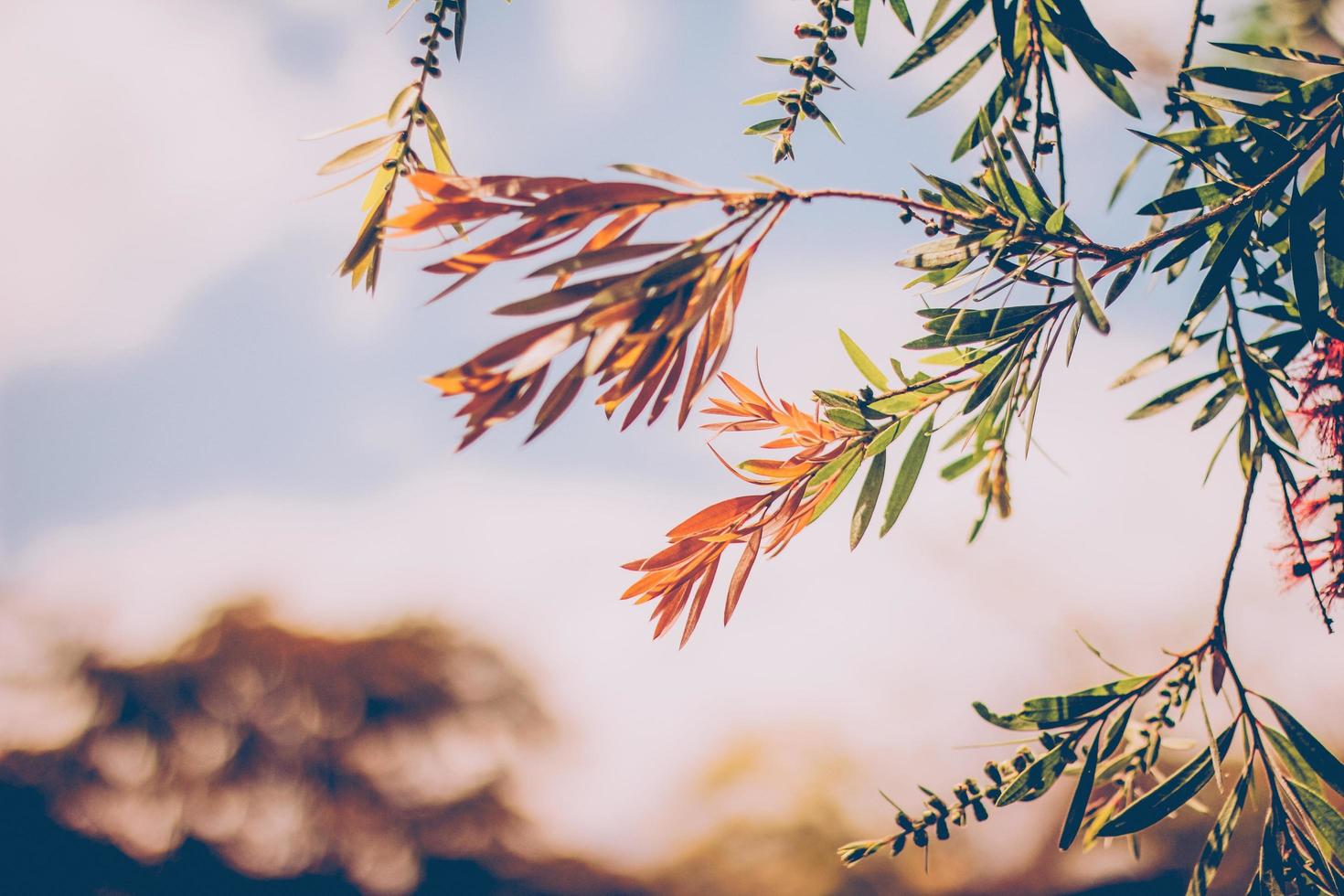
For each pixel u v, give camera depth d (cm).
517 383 99
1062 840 109
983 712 110
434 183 101
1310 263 109
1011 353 112
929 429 112
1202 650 110
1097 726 110
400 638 677
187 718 594
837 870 536
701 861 588
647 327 101
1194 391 114
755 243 103
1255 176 110
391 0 115
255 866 573
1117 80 115
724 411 112
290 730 614
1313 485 113
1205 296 111
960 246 109
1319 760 108
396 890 596
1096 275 110
